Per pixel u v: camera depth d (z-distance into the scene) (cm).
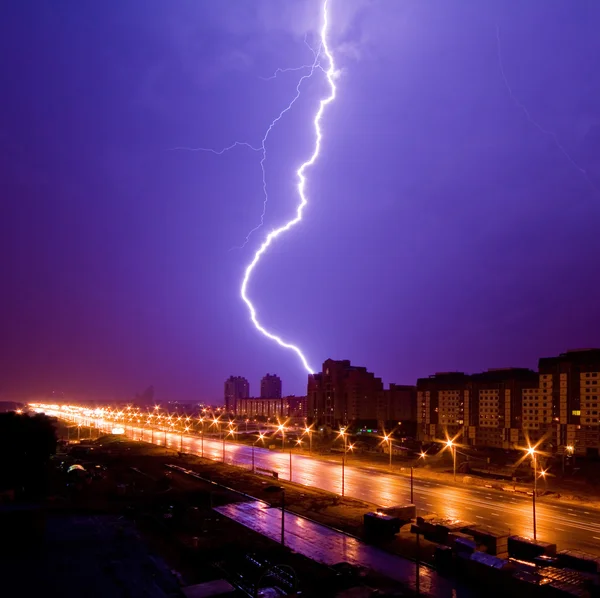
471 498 7238
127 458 11812
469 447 12825
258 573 4325
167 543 5106
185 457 11831
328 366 19362
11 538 4656
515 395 12306
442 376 14725
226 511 6512
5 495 6812
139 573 4144
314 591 3972
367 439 15588
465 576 4181
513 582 3800
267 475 9206
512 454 11438
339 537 5369
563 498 7256
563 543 5066
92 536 5125
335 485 8312
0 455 7512
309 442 15438
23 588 3744
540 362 11850
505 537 4738
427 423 14625
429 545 5022
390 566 4506
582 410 10750
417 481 8694
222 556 4738
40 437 8000
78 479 8481
